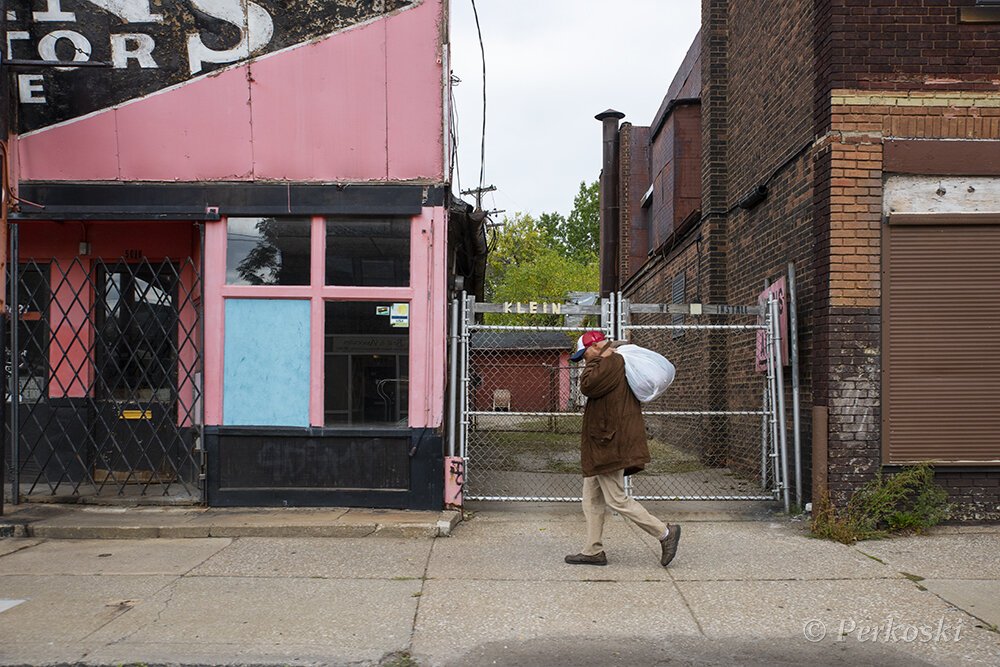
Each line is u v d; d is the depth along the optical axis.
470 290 13.06
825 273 6.83
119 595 5.00
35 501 7.29
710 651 4.15
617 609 4.79
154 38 7.21
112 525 6.53
